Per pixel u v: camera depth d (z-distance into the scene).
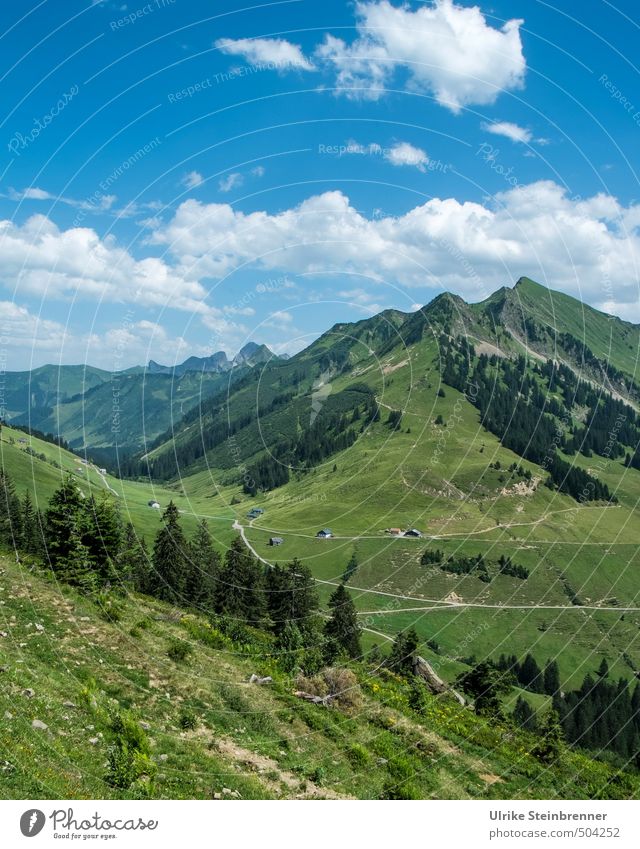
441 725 31.64
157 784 17.22
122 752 17.55
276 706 26.59
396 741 27.30
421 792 21.66
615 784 29.69
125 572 41.69
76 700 20.31
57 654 23.83
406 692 35.31
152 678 25.00
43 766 15.66
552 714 35.94
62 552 35.06
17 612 26.73
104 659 25.05
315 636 38.97
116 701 21.97
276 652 34.75
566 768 30.20
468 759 28.05
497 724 35.91
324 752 23.89
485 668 41.56
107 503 39.41
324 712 27.84
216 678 27.34
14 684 19.34
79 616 28.67
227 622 40.72
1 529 53.41
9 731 16.56
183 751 20.05
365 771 23.22
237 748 21.94
